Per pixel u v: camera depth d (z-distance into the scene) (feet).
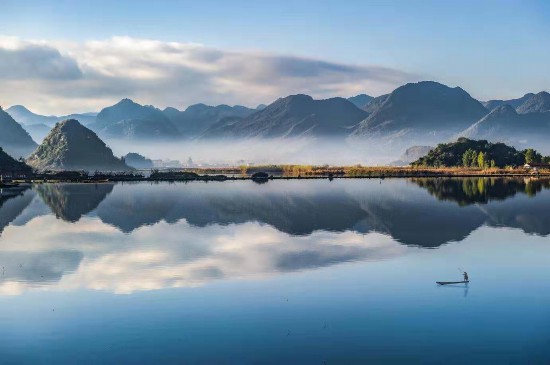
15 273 164.25
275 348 104.99
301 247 204.44
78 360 100.53
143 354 102.63
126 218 300.61
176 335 111.65
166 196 450.71
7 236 237.66
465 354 102.32
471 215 300.61
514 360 99.60
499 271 164.55
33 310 127.95
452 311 126.11
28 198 448.24
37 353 103.65
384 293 140.36
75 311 126.93
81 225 273.54
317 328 115.03
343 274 160.45
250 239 223.92
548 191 468.75
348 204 365.20
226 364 98.22
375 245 207.82
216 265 172.96
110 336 111.34
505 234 233.96
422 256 186.50
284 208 342.64
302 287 146.10
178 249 201.46
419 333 112.47
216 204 373.20
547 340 108.58
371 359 100.27
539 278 156.04
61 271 166.50
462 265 172.65
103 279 155.74
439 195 434.71
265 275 159.33
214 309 127.44
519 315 123.34
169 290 143.54
